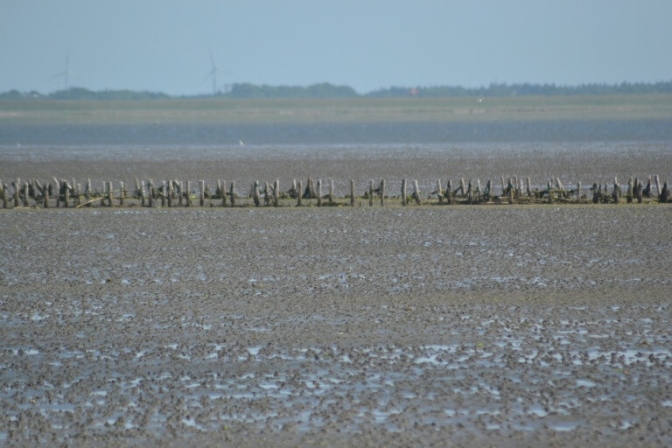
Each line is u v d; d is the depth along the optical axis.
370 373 61.84
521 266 99.38
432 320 75.69
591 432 51.31
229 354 66.81
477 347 67.69
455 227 129.62
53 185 186.62
